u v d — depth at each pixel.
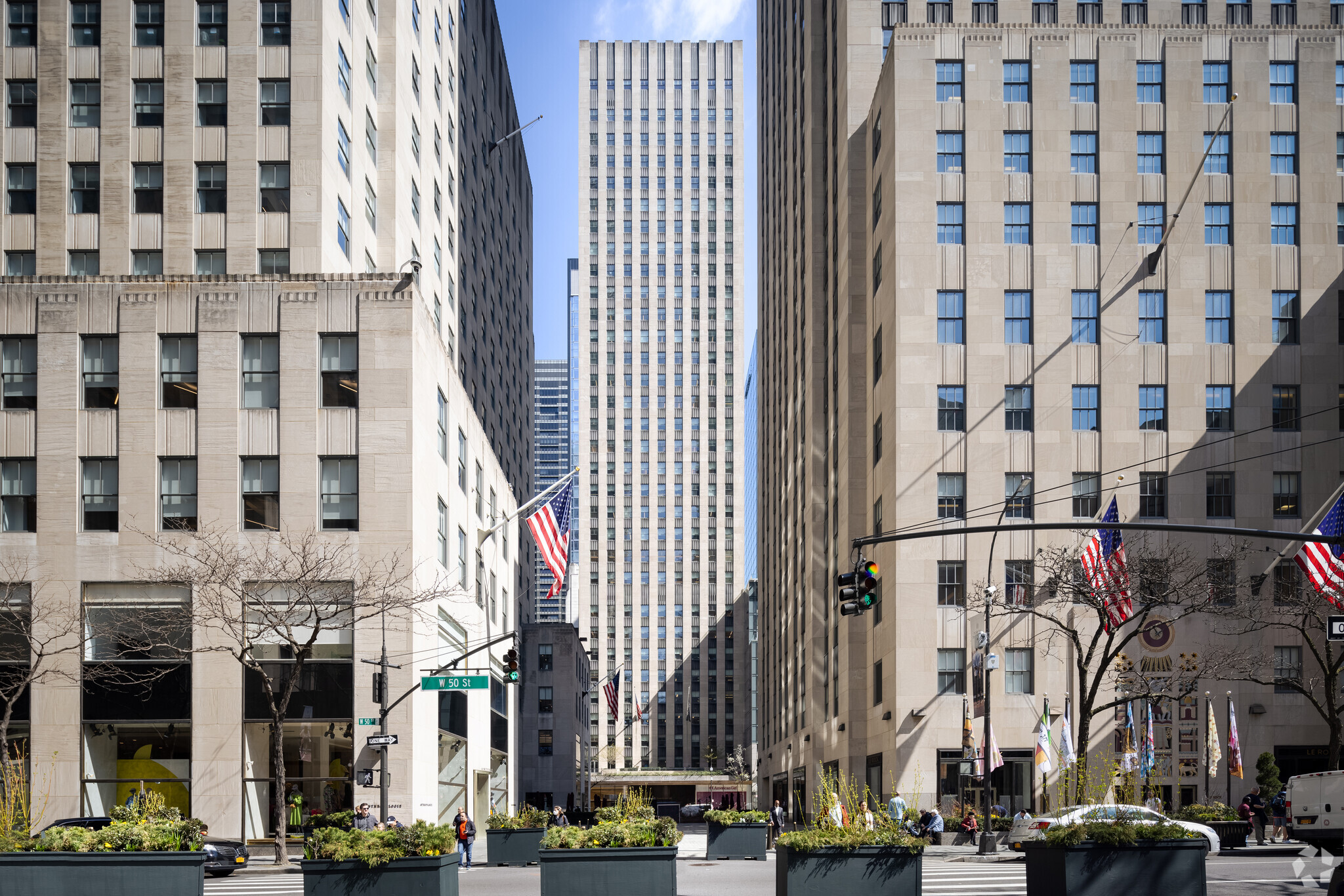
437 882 17.28
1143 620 46.16
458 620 49.81
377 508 39.66
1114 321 53.12
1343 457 52.44
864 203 64.50
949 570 51.62
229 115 44.03
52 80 44.31
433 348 44.53
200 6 44.84
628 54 175.25
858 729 60.38
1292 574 51.06
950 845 42.72
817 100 78.38
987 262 53.47
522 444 111.19
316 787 38.38
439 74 62.25
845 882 16.89
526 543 107.56
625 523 166.00
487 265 84.88
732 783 147.00
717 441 167.50
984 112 54.34
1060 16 61.44
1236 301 53.31
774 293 105.88
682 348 169.50
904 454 52.47
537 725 110.31
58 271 43.41
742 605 163.88
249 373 40.50
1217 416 52.69
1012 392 52.84
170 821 19.16
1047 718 48.22
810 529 75.69
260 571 38.62
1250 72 54.56
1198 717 50.44
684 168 172.75
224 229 43.53
